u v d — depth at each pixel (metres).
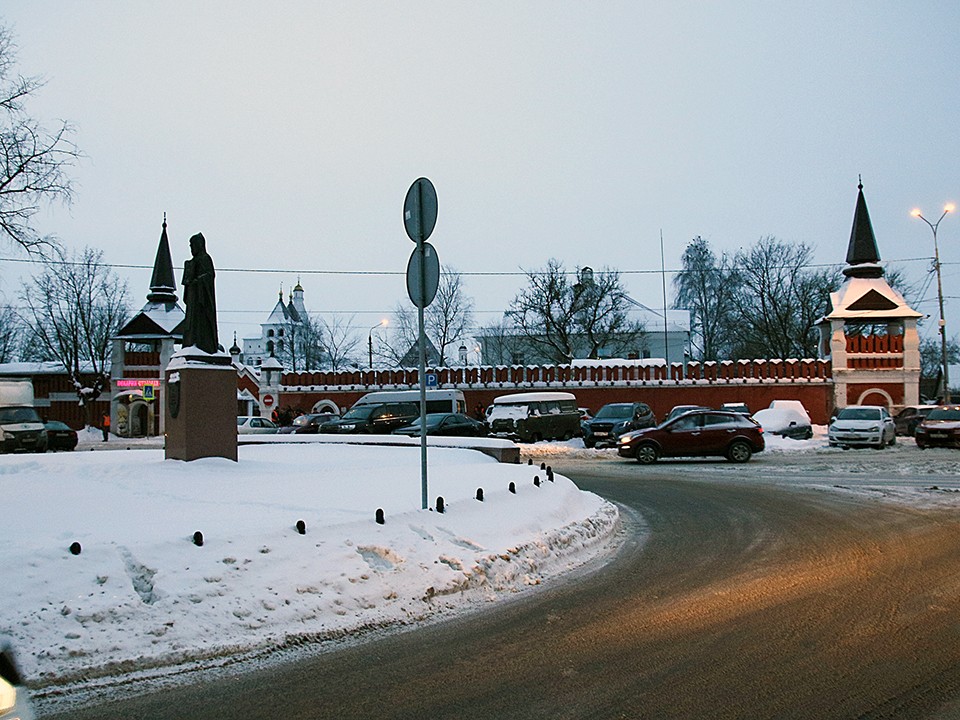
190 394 14.73
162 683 5.59
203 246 15.43
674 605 7.92
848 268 50.56
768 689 5.50
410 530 8.87
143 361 51.09
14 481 13.28
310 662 6.08
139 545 7.14
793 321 67.25
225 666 5.95
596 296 68.25
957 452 29.30
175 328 51.00
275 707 5.19
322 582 7.25
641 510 15.35
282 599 6.90
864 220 50.34
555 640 6.71
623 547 11.37
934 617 7.34
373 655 6.27
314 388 53.12
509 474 14.33
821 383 49.50
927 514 14.03
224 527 8.27
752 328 72.19
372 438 22.64
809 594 8.29
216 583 6.82
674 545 11.48
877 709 5.12
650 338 85.00
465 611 7.66
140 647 5.95
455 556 8.45
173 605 6.42
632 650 6.43
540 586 8.80
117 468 14.03
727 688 5.53
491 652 6.37
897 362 48.66
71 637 5.83
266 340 111.25
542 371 51.97
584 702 5.28
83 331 55.59
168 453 15.46
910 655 6.24
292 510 9.73
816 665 6.01
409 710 5.14
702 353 77.69
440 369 52.56
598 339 69.50
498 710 5.14
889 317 48.06
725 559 10.33
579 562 10.19
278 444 23.00
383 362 76.31
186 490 11.93
